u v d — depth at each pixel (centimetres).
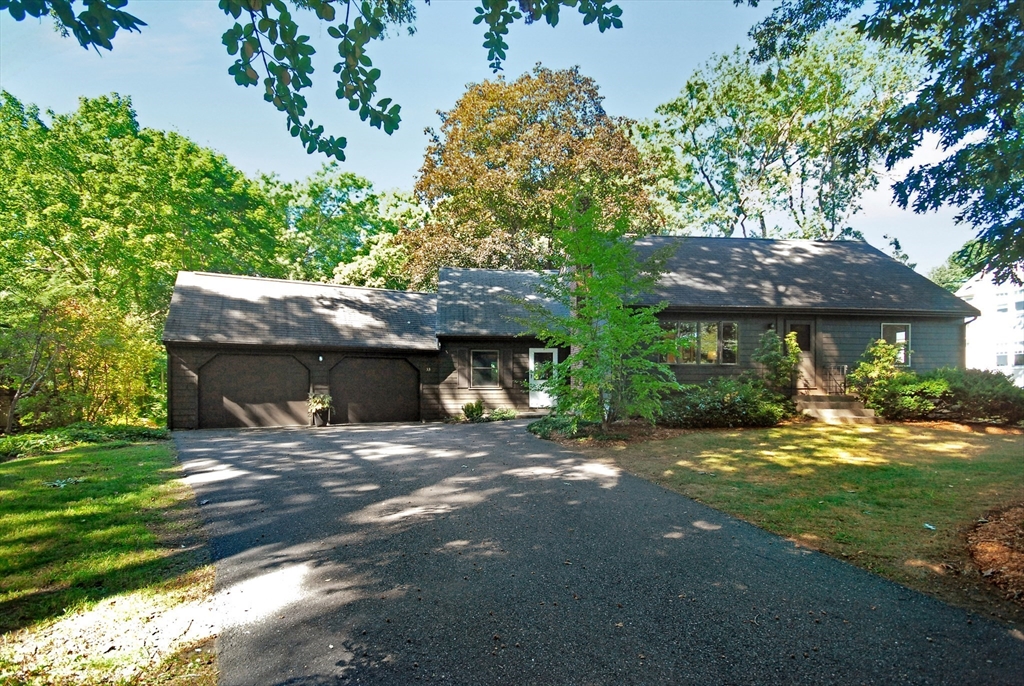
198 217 2517
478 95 2519
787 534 517
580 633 330
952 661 299
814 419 1302
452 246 2414
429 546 488
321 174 3234
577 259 1047
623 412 1122
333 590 394
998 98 480
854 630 333
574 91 2541
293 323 1656
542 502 634
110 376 1503
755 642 320
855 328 1462
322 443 1115
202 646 315
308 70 288
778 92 2508
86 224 2230
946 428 1177
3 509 579
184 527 541
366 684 278
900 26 525
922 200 574
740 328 1443
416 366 1733
